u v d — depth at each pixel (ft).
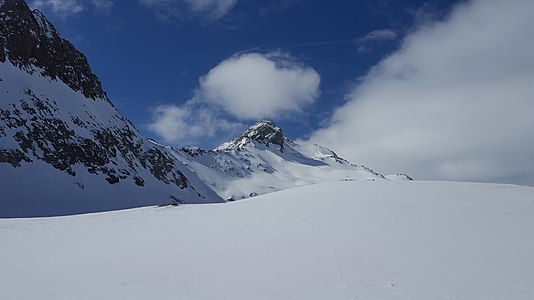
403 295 40.34
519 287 42.88
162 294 41.16
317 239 67.15
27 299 40.40
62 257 66.49
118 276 49.93
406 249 59.21
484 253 56.24
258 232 75.77
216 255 61.31
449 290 41.86
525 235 64.64
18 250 72.95
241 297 39.83
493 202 89.35
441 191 104.32
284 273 49.01
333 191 113.91
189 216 102.27
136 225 97.04
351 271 49.14
